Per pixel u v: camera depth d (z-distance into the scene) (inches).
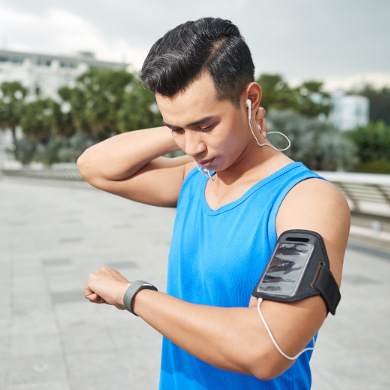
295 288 28.8
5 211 499.8
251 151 36.7
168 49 32.0
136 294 34.0
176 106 31.9
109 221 403.5
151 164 48.4
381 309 165.8
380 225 283.6
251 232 34.7
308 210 32.0
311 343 39.1
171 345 42.3
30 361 130.6
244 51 33.0
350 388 113.1
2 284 207.8
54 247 292.0
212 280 36.3
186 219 41.0
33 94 2600.9
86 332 150.8
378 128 1451.8
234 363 29.6
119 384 118.6
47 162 1501.0
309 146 655.1
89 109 1336.1
